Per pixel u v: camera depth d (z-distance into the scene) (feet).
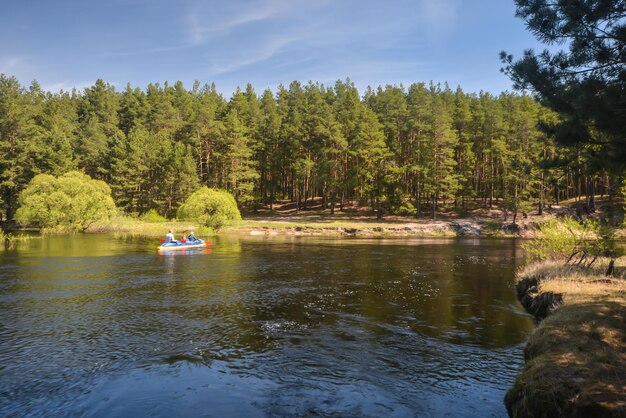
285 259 92.48
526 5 29.71
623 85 27.07
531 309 45.55
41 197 159.84
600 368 22.71
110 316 43.32
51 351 32.91
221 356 31.99
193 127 262.88
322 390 26.09
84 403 24.36
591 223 58.59
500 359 31.42
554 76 29.50
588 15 26.94
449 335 37.32
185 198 226.79
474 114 248.73
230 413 23.13
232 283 62.34
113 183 247.29
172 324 40.50
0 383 27.02
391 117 254.88
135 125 308.19
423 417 22.72
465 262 88.43
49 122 268.00
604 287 42.78
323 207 249.14
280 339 36.09
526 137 203.82
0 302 49.44
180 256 96.32
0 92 229.86
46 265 79.05
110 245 119.24
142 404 24.21
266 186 266.98
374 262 87.97
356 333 37.83
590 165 29.14
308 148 255.70
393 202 230.07
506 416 22.75
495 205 238.07
